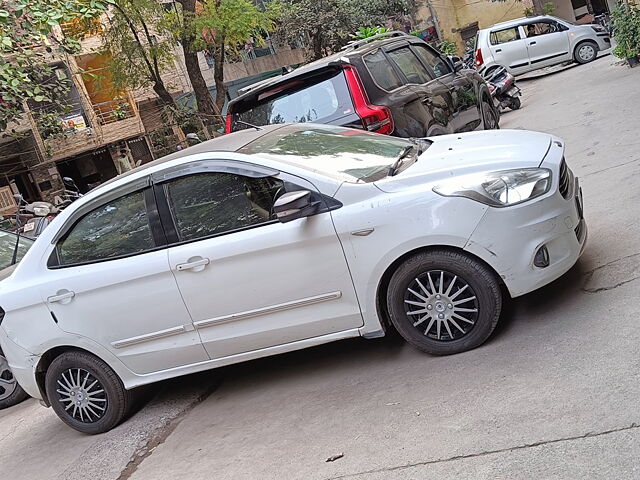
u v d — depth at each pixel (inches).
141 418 216.4
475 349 180.5
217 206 194.1
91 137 906.1
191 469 172.6
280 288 187.6
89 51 915.4
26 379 219.5
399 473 139.1
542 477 122.5
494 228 171.0
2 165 871.1
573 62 911.0
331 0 1171.3
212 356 200.4
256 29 938.1
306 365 212.1
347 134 221.9
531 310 189.3
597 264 200.4
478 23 1628.9
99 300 204.2
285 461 159.9
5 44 461.4
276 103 310.3
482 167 177.8
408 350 195.9
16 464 217.3
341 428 165.6
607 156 323.9
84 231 210.2
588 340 163.3
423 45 382.9
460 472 132.2
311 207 179.6
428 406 161.0
